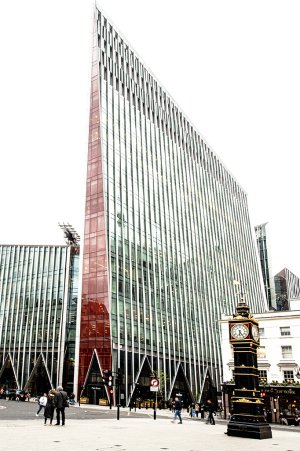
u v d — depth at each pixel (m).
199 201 118.38
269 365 53.28
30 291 98.19
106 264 70.94
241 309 22.70
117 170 81.81
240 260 138.12
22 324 95.06
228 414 46.19
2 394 74.81
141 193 88.56
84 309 70.50
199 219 115.00
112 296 70.19
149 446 14.83
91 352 67.19
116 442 15.77
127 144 88.31
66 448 13.23
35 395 86.06
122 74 94.50
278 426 39.09
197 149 126.44
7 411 35.12
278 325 54.72
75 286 95.50
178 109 119.69
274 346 54.06
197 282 103.19
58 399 22.70
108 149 80.75
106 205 75.31
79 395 65.69
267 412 43.78
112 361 65.50
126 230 79.44
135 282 77.81
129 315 73.19
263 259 181.12
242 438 19.31
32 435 16.91
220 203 134.12
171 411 59.38
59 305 93.31
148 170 94.38
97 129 80.25
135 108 96.31
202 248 111.56
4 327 96.69
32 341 91.81
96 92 83.25
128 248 78.62
